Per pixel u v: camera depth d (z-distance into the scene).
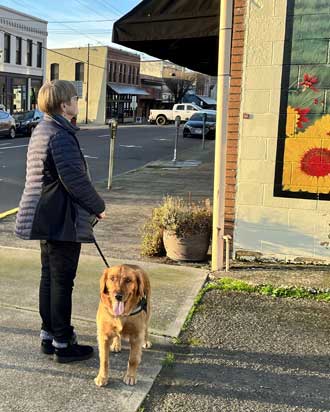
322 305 4.82
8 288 5.00
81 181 3.36
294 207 5.68
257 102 5.60
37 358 3.71
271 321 4.46
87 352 3.69
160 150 22.42
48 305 3.69
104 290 3.22
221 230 5.59
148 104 66.31
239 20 5.53
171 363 3.69
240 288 5.13
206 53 7.58
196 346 3.96
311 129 5.49
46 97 3.40
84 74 53.00
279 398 3.30
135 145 24.58
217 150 5.50
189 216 5.93
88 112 53.88
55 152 3.33
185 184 12.39
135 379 3.39
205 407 3.17
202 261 6.04
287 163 5.61
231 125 5.74
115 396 3.24
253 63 5.54
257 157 5.70
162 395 3.29
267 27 5.45
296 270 5.55
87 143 24.78
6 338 3.99
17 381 3.39
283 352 3.91
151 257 6.21
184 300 4.81
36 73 43.41
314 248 5.70
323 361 3.79
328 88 5.38
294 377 3.56
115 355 3.77
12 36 39.38
